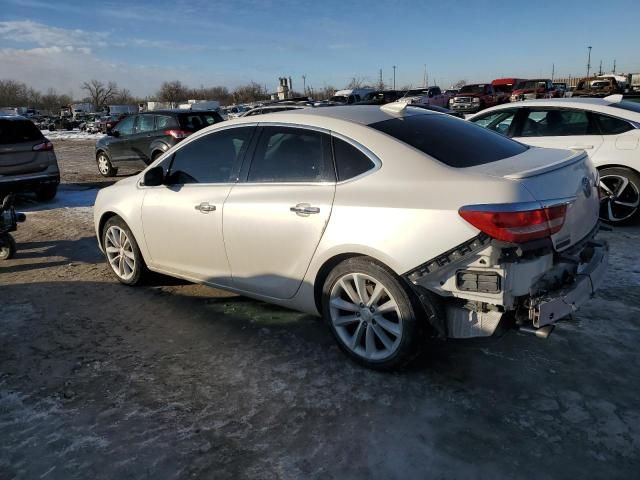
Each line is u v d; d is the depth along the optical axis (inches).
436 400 116.7
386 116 140.2
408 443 103.4
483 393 118.6
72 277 210.8
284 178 140.5
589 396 116.2
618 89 1239.5
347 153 129.9
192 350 144.8
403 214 114.8
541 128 265.1
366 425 109.3
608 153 242.1
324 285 132.6
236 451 103.3
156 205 172.6
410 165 121.0
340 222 124.3
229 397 121.5
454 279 110.5
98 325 163.2
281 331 153.8
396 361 123.3
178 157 171.0
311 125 138.6
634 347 135.6
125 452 104.0
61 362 140.4
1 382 131.1
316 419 112.0
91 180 512.1
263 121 149.9
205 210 155.5
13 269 225.6
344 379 126.6
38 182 370.9
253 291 151.4
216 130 161.0
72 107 2903.5
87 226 304.5
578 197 118.3
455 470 96.0
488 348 137.9
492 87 1277.1
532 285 108.0
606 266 130.3
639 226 245.6
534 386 120.6
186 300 181.0
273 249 140.3
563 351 135.0
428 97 1230.9
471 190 109.6
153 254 180.1
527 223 104.9
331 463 99.0
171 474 97.7
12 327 163.5
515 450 100.4
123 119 516.1
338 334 133.6
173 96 3454.7
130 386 127.6
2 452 105.1
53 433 110.5
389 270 119.3
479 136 142.9
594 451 99.3
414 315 118.3
